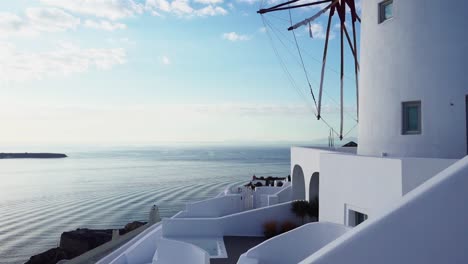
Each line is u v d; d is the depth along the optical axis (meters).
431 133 12.38
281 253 11.77
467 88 11.77
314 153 20.70
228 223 20.00
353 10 20.91
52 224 73.88
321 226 11.51
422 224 3.67
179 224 19.77
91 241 42.75
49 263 38.03
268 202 25.69
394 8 13.71
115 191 124.31
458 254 3.63
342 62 20.72
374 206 10.92
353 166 12.17
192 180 158.38
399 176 9.78
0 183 156.88
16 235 65.00
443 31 12.27
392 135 13.58
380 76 14.26
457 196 3.65
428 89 12.51
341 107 21.25
